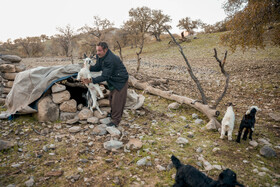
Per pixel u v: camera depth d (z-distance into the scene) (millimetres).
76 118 5168
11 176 3166
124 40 57000
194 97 8359
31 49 66000
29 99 5012
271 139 4781
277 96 8008
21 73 5430
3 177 3135
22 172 3281
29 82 5164
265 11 10242
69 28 39844
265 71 12570
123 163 3650
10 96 5188
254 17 10484
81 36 49594
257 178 3328
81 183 3104
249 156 4004
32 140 4270
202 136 4875
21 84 5156
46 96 5266
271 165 3719
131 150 4090
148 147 4215
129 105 6254
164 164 3643
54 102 5219
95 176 3275
